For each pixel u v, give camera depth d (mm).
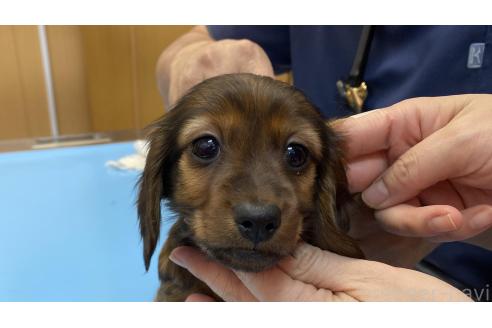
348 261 170
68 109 676
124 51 678
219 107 192
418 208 181
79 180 416
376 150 205
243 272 172
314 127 203
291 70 402
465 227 183
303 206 198
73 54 657
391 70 292
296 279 170
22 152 481
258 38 378
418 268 287
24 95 651
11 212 356
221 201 173
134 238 327
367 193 196
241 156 187
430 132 190
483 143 168
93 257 304
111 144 512
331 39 329
